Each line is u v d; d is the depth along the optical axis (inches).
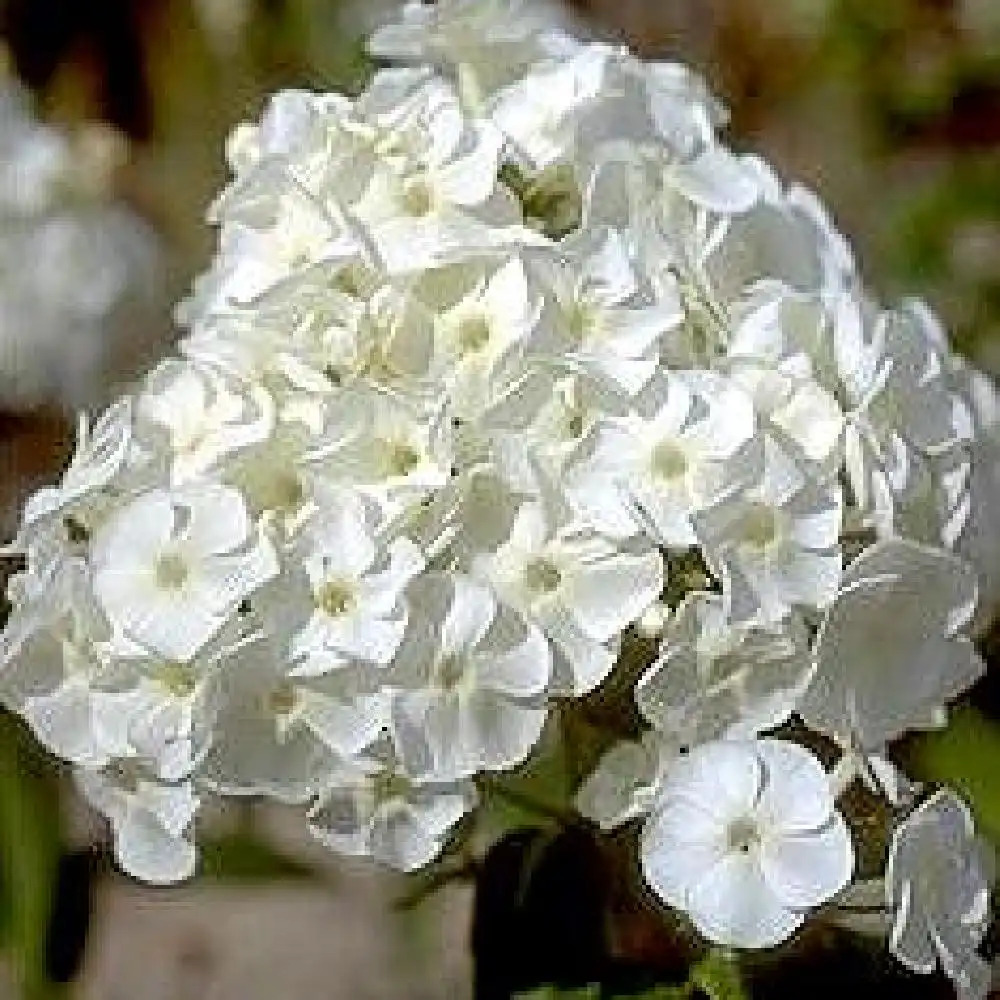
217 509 15.9
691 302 17.0
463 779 16.2
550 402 16.3
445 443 16.0
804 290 17.7
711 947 17.5
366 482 16.1
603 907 18.6
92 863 24.8
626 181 17.5
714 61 44.9
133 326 36.0
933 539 17.1
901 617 16.1
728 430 16.0
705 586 16.3
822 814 15.6
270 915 35.9
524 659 15.9
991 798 22.3
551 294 16.5
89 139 35.7
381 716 15.8
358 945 35.1
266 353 16.7
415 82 17.9
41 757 25.6
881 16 44.8
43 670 16.7
